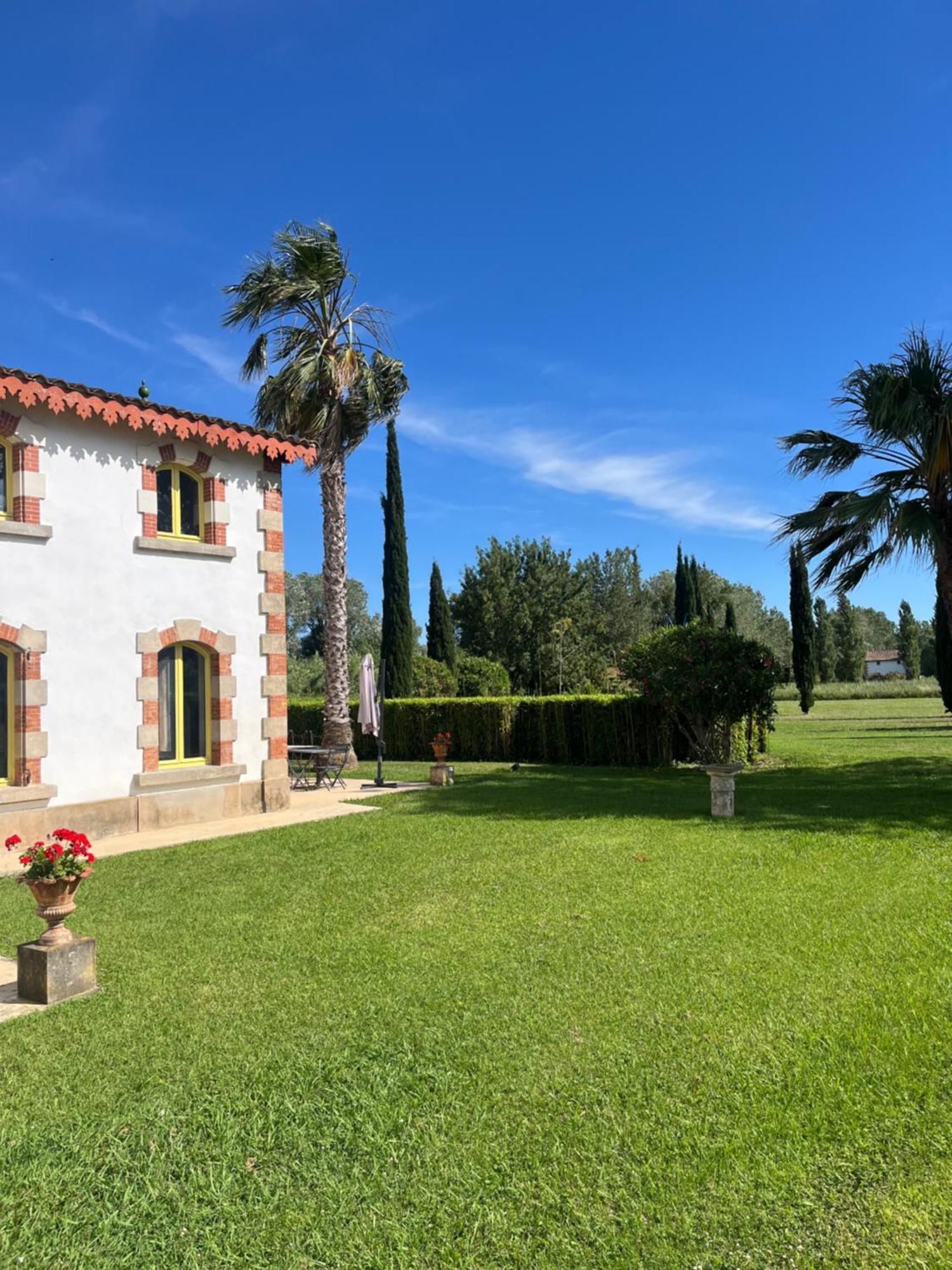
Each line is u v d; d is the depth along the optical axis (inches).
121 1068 154.0
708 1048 153.5
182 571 444.5
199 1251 104.4
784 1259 99.3
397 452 1069.8
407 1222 108.3
